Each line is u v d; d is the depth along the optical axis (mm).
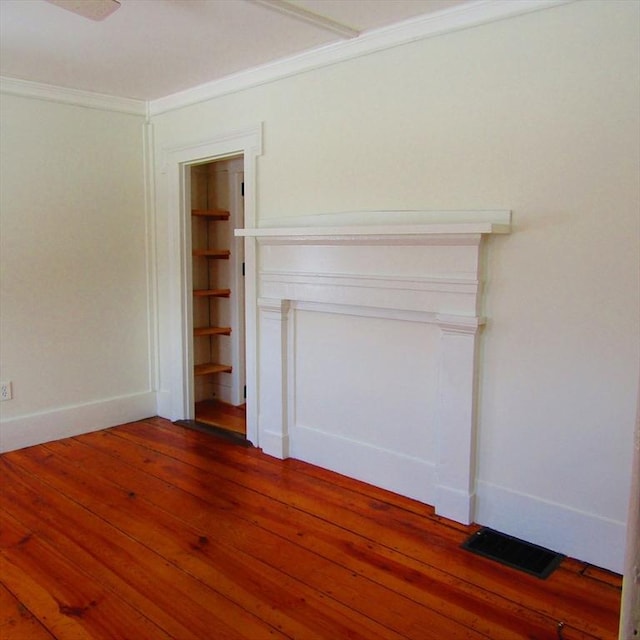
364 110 2945
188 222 4129
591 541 2385
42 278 3764
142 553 2502
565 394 2402
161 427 4184
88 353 4031
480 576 2320
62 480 3252
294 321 3414
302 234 3090
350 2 2484
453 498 2744
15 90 3527
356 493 3061
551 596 2195
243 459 3553
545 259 2404
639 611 566
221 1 2461
